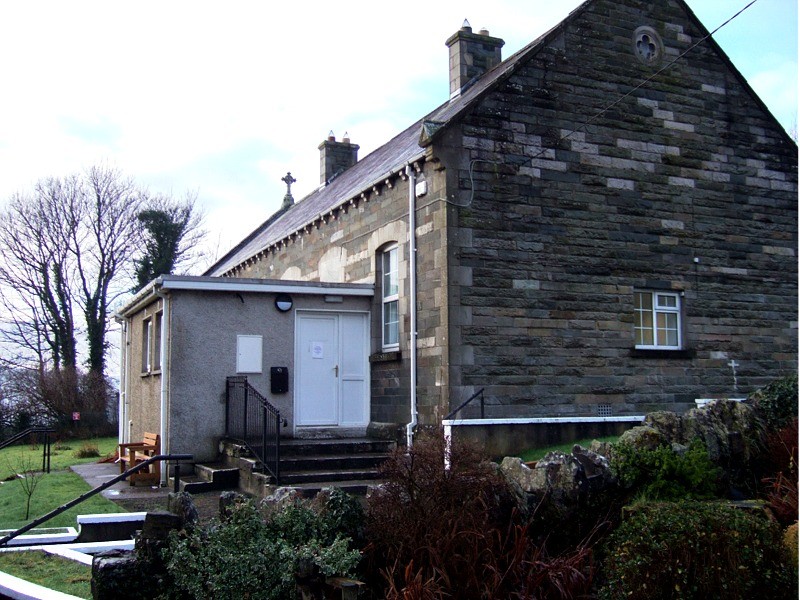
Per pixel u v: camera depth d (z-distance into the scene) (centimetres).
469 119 1462
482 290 1441
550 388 1473
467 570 749
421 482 836
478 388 1416
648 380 1570
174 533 761
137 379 1858
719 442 952
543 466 873
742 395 1662
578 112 1562
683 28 1692
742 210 1716
